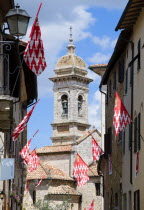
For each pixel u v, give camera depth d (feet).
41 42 74.43
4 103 76.54
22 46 116.47
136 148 107.45
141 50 103.96
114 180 144.46
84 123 453.17
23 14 66.90
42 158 340.18
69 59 460.14
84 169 155.53
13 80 125.70
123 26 113.39
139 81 105.70
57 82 458.91
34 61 74.43
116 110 91.97
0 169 74.95
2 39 97.45
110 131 151.43
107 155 154.92
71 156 333.01
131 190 114.42
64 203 291.79
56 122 450.30
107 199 161.48
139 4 101.04
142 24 103.45
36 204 274.36
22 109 164.25
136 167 105.40
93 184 312.71
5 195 110.32
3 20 98.48
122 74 130.00
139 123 103.96
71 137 443.73
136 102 108.58
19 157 156.46
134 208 108.99
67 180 308.19
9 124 84.64
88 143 343.05
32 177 298.15
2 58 97.66
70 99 451.94
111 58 139.85
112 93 150.71
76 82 455.22
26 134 173.58
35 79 143.64
